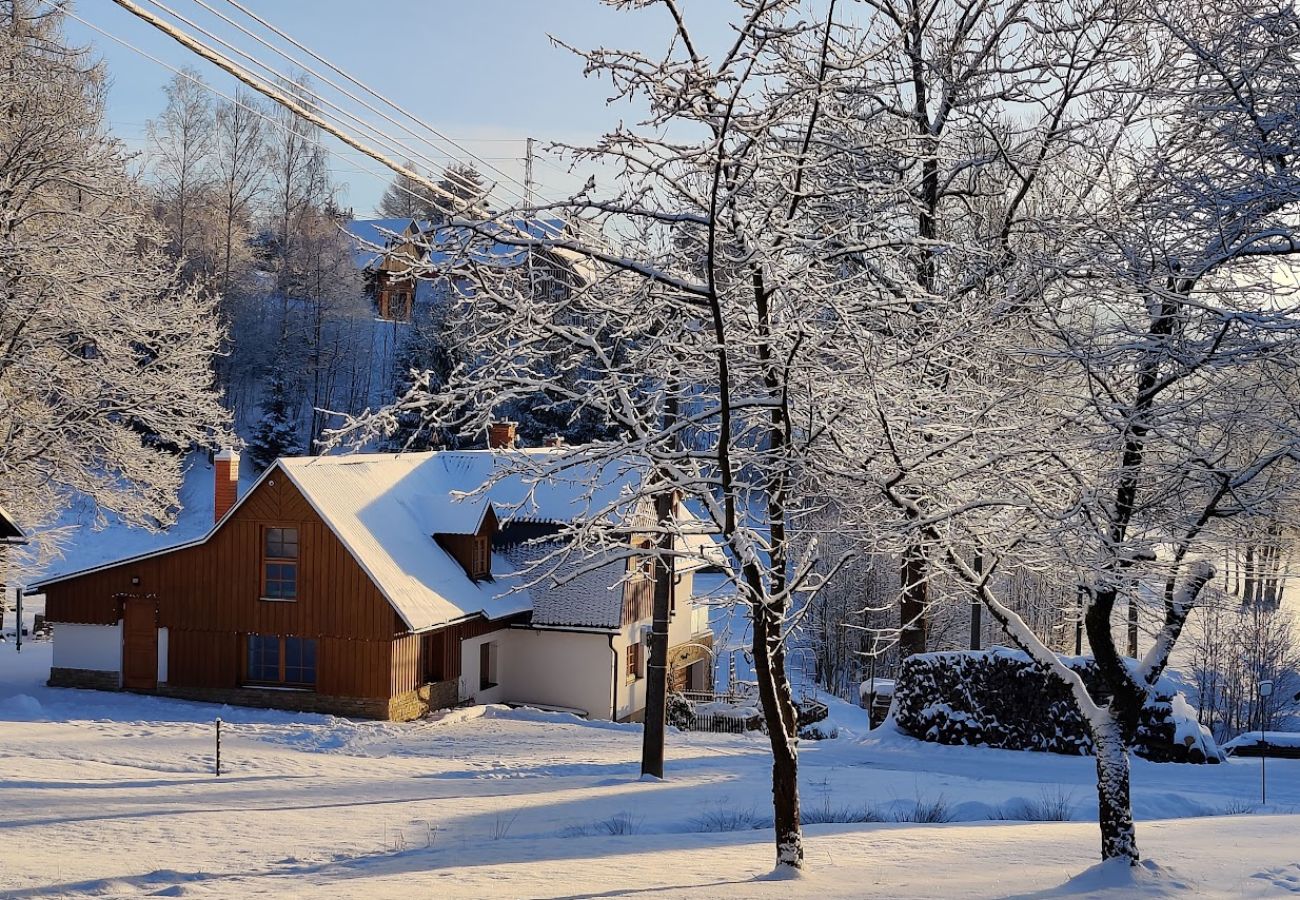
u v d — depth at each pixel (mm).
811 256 11227
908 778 19969
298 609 29094
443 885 10797
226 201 67562
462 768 21938
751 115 10562
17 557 38094
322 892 10508
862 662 42719
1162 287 11812
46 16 33312
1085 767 22250
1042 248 15648
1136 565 11516
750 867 11695
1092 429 11625
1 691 29812
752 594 11133
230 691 29531
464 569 32688
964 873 10969
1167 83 13406
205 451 64688
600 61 9781
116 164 33281
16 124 30656
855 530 11953
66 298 30906
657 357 12031
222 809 16406
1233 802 17562
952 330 12188
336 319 68375
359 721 27828
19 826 14375
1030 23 18969
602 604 33438
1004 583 34719
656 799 17656
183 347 35219
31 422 32656
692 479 11430
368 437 11367
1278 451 10805
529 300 10961
